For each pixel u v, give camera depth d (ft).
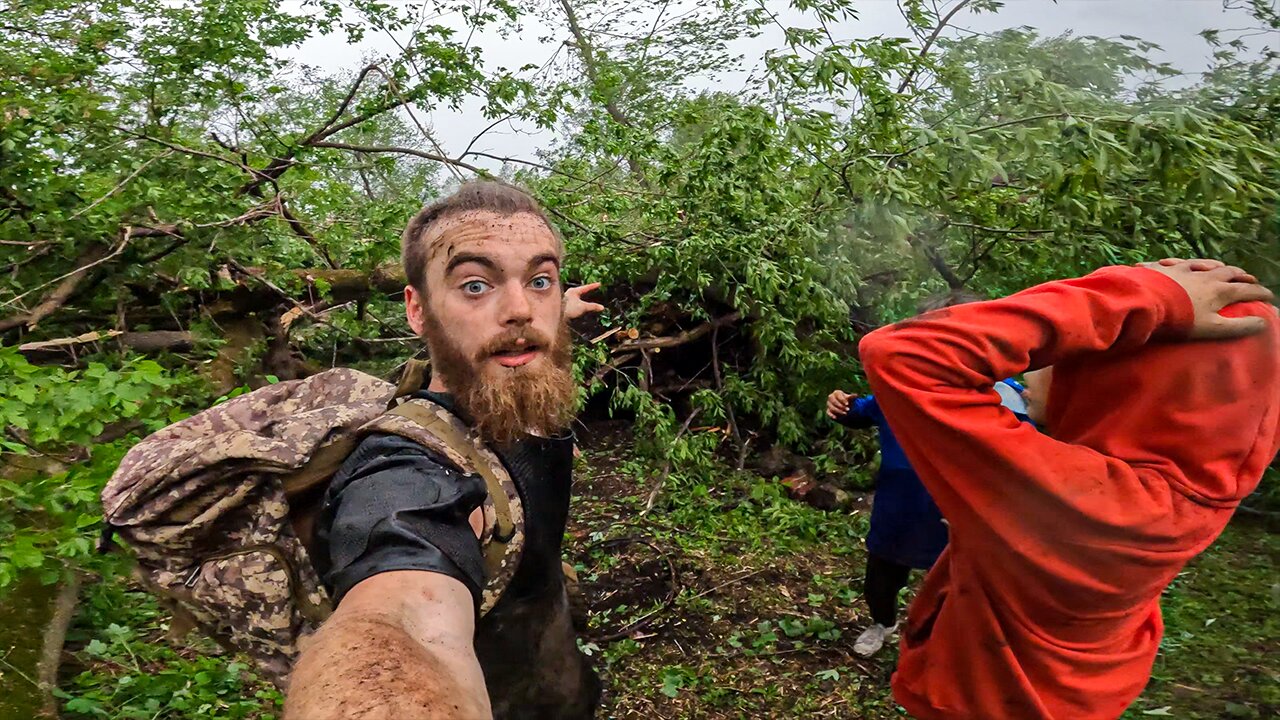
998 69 15.79
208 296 20.98
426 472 4.29
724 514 18.81
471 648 3.31
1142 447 6.28
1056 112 14.46
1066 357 6.23
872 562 12.86
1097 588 6.11
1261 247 14.35
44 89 18.20
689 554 16.83
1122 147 12.81
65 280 17.93
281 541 4.82
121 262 18.66
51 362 18.53
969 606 6.52
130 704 11.10
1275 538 17.24
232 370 20.48
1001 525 6.10
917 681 7.06
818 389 20.79
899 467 12.43
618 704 12.32
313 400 5.70
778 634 14.14
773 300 20.40
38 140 16.33
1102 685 6.51
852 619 14.52
